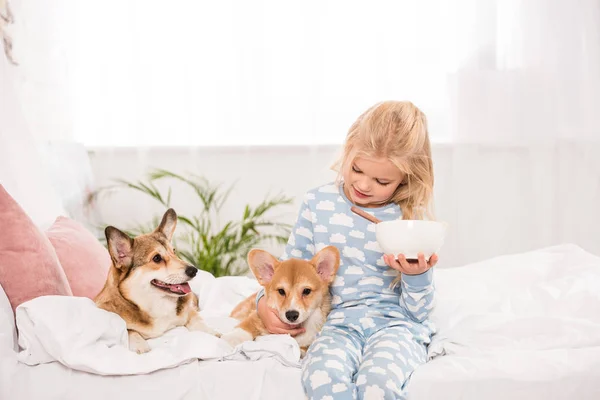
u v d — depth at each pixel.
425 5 2.98
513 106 3.00
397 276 1.50
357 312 1.43
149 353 1.28
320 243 1.52
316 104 3.02
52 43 2.83
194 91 3.02
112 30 2.98
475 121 3.01
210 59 3.02
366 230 1.50
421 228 1.29
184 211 3.10
